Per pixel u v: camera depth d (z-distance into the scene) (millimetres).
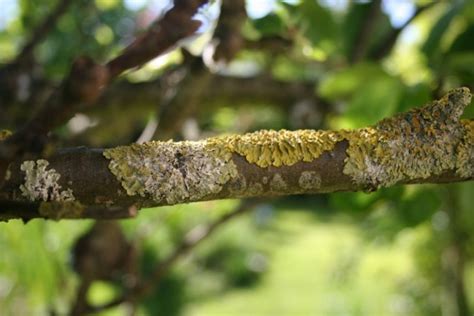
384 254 2990
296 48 803
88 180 390
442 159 404
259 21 661
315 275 4262
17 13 1174
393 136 405
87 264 840
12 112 832
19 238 951
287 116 1142
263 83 1064
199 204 1066
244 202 934
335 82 716
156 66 727
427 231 1771
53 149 389
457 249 1531
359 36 812
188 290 3812
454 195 769
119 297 870
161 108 703
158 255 2154
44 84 846
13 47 1210
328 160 401
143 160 394
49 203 416
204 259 4328
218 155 398
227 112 1249
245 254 4426
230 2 561
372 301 2930
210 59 591
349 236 4945
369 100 672
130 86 945
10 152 383
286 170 399
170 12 396
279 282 4195
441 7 826
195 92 657
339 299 3143
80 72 383
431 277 2029
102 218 453
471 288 2162
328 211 6125
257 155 399
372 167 403
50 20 821
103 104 934
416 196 732
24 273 982
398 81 674
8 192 386
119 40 1188
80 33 1128
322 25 771
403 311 2500
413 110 410
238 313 3699
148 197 395
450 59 657
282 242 5113
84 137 933
